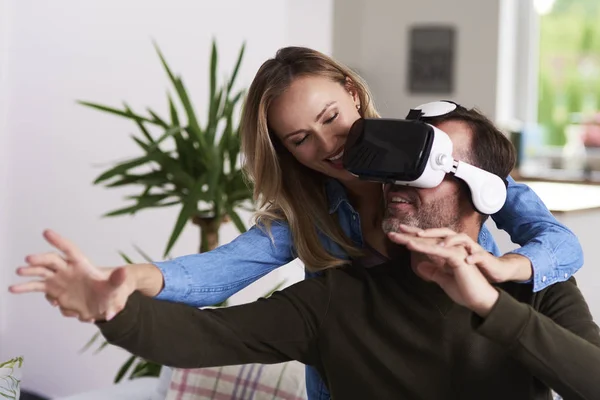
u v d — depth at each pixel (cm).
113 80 452
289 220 162
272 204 167
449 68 588
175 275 141
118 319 125
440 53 591
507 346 125
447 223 145
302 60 161
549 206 232
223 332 142
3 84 461
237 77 462
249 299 461
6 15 456
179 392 271
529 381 144
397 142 141
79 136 457
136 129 451
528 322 124
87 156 456
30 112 463
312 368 172
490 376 145
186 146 324
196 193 307
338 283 154
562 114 589
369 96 169
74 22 454
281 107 159
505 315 124
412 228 126
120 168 317
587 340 136
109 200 457
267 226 162
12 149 467
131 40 450
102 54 452
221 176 323
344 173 160
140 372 348
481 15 576
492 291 125
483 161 146
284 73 159
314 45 505
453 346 146
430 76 595
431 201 144
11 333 483
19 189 469
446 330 146
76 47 454
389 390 149
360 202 165
